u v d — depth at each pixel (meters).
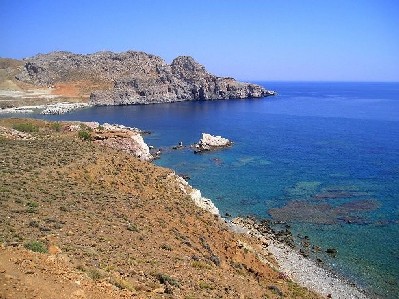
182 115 176.12
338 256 44.41
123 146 80.12
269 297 27.33
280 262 42.28
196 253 31.06
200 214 42.91
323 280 38.97
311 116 176.62
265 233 50.72
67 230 25.53
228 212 58.19
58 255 19.98
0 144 49.34
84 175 41.62
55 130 75.38
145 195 42.44
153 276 21.84
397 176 76.06
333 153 98.25
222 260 33.53
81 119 156.38
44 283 15.88
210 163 88.75
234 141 115.31
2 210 27.00
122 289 18.16
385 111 199.75
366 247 46.44
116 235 27.50
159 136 122.88
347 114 185.62
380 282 38.88
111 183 42.34
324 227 52.41
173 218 37.81
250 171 81.50
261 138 120.50
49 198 32.12
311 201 62.56
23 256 18.36
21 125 71.69
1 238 20.91
